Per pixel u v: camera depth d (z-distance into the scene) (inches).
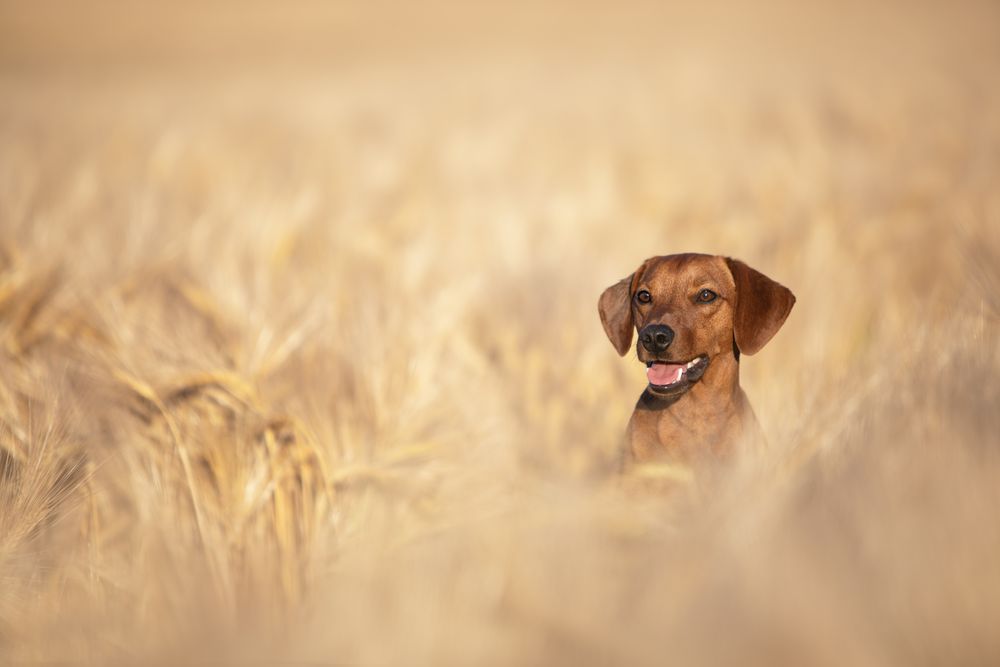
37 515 256.5
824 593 176.9
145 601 223.5
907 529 183.6
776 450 239.6
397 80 1694.1
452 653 182.2
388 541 243.8
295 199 534.6
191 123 1122.7
